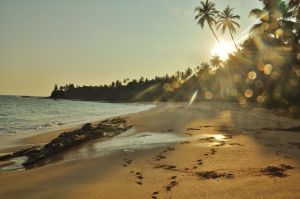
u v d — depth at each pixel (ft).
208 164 32.40
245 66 190.90
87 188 26.78
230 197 22.15
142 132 66.64
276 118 86.99
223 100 254.88
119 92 579.48
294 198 21.15
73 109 237.25
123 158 38.81
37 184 29.50
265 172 27.94
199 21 217.77
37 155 46.68
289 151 37.76
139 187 26.07
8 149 57.00
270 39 157.79
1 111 192.85
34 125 107.55
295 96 121.70
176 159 35.94
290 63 139.44
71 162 39.58
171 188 25.14
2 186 29.58
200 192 23.61
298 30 143.84
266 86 150.20
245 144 43.83
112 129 73.05
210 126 70.95
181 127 71.72
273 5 154.20
